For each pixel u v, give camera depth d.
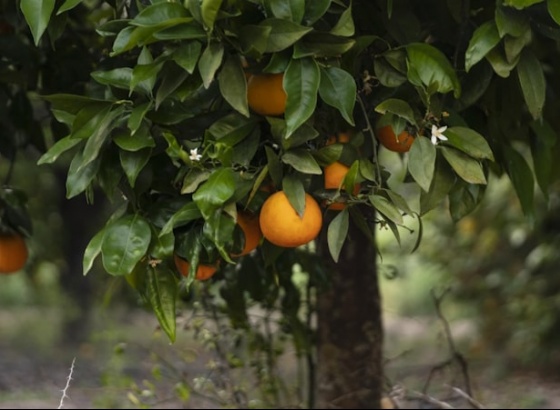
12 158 6.05
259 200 4.17
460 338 14.91
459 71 4.72
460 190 4.79
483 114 5.07
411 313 19.12
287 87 3.92
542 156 5.32
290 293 6.86
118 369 9.70
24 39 6.03
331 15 4.38
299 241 4.05
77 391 10.22
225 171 3.86
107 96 4.37
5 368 12.28
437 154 4.35
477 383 10.47
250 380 8.67
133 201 4.22
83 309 15.89
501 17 4.21
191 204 3.99
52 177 15.84
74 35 6.20
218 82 4.28
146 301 4.36
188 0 3.83
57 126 6.03
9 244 5.66
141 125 4.11
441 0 5.07
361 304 6.77
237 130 4.18
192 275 4.06
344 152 4.26
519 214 12.38
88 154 3.98
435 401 6.96
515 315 12.78
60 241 16.03
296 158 4.02
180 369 9.66
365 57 4.67
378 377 6.86
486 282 13.31
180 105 4.18
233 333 7.36
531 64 4.43
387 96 4.51
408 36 4.68
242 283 6.37
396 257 13.49
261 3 3.91
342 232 4.15
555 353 12.39
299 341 6.86
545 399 10.22
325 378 6.84
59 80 6.08
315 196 4.23
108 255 4.01
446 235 13.69
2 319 20.36
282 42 3.87
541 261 12.05
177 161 4.27
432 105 4.31
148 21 3.83
